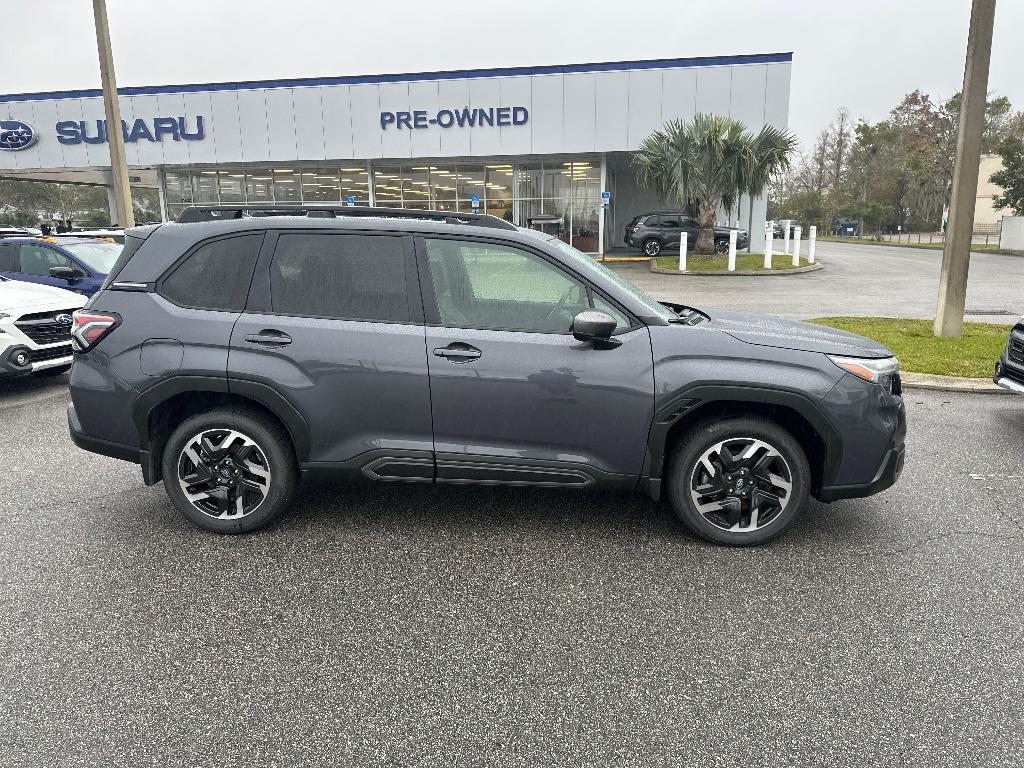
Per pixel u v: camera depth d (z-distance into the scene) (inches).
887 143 2829.7
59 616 122.0
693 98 1060.5
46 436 233.6
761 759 88.3
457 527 159.5
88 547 149.3
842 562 142.2
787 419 149.3
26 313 281.9
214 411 150.9
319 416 145.8
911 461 204.5
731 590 131.1
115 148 446.6
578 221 1221.7
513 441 145.2
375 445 147.3
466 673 106.3
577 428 143.1
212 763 87.6
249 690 102.1
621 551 147.4
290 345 144.7
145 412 149.1
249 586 133.0
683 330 143.6
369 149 1162.0
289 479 153.6
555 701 99.8
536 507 170.6
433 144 1144.8
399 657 110.5
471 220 150.7
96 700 99.6
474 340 142.6
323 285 147.6
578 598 128.6
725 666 107.8
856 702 99.1
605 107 1086.4
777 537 151.6
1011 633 116.5
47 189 2834.6
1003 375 243.6
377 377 144.1
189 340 146.9
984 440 223.6
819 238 2551.7
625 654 111.2
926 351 342.3
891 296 622.8
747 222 1141.1
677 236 1047.6
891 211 2699.3
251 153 1191.6
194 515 154.9
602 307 144.3
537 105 1104.8
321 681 104.4
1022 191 1830.7
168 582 134.3
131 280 152.5
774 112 1040.2
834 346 143.7
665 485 150.9
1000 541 151.8
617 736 92.6
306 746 90.7
